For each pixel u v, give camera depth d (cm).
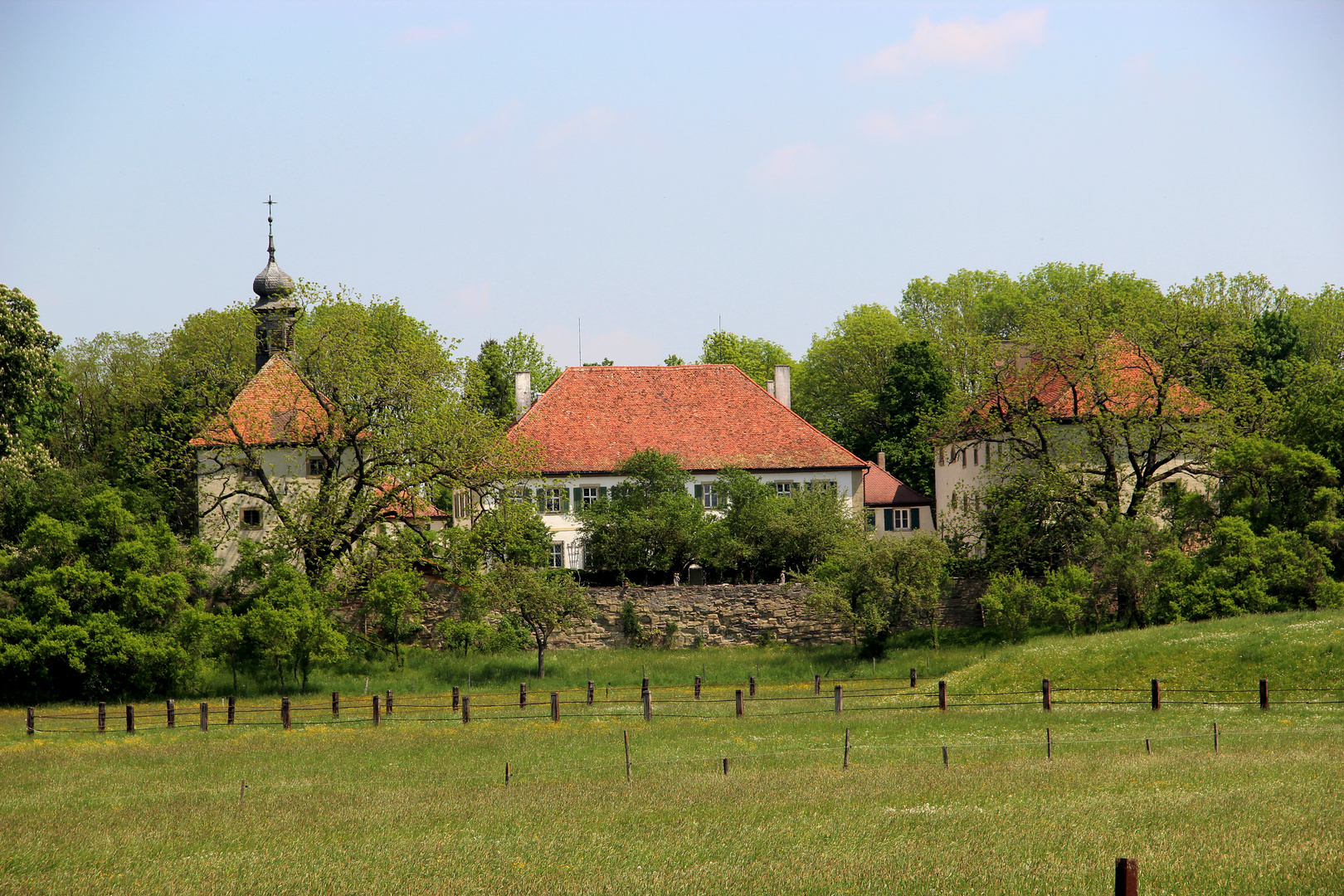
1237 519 4584
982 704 3497
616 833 1762
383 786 2389
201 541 5119
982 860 1486
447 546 5203
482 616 5166
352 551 5216
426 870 1548
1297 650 3497
